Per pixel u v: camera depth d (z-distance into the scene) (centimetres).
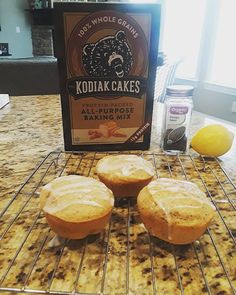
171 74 233
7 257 40
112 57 65
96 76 67
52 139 85
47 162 69
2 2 514
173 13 360
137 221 47
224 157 73
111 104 70
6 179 61
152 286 36
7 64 193
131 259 40
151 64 68
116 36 64
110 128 73
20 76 197
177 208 40
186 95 71
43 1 518
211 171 66
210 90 330
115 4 61
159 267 38
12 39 545
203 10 318
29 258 39
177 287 35
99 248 41
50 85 204
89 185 45
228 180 61
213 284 36
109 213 42
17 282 36
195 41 339
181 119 72
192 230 39
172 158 71
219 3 299
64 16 60
